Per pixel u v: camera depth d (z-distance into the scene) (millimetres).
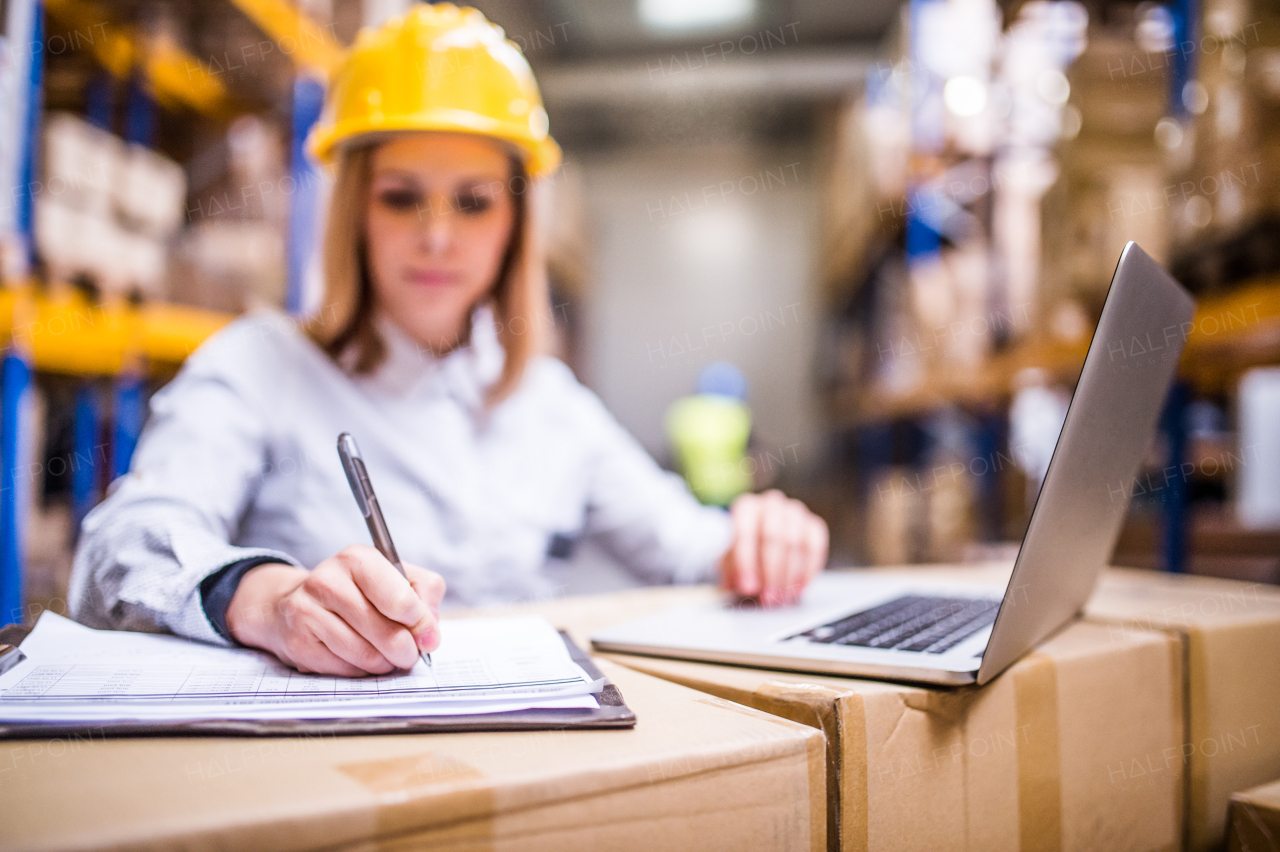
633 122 5570
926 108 2375
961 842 420
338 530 948
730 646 507
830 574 907
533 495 1089
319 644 409
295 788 273
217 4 1568
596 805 296
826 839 368
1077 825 479
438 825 269
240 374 913
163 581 507
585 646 585
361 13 1899
